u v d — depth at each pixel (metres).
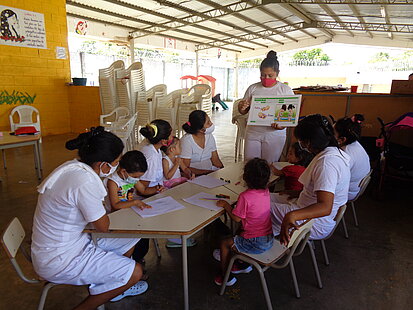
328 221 1.97
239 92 27.08
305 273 2.28
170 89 19.48
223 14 11.24
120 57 15.61
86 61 14.07
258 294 2.04
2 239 1.36
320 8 11.62
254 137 2.90
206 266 2.35
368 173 2.64
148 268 2.31
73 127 8.09
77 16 10.27
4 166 4.60
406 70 19.17
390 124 3.93
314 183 1.79
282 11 12.36
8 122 6.75
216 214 1.81
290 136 4.56
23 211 3.21
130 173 1.95
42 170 4.62
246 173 1.80
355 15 11.61
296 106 2.59
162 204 1.93
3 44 6.46
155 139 2.37
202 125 2.81
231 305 1.93
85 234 1.58
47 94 7.45
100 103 7.45
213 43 17.83
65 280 1.48
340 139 2.64
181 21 11.66
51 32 7.30
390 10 10.07
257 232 1.81
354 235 2.86
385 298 2.03
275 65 2.68
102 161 1.49
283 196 2.39
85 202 1.39
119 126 5.41
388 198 3.77
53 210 1.40
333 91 4.83
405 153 3.86
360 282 2.19
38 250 1.43
